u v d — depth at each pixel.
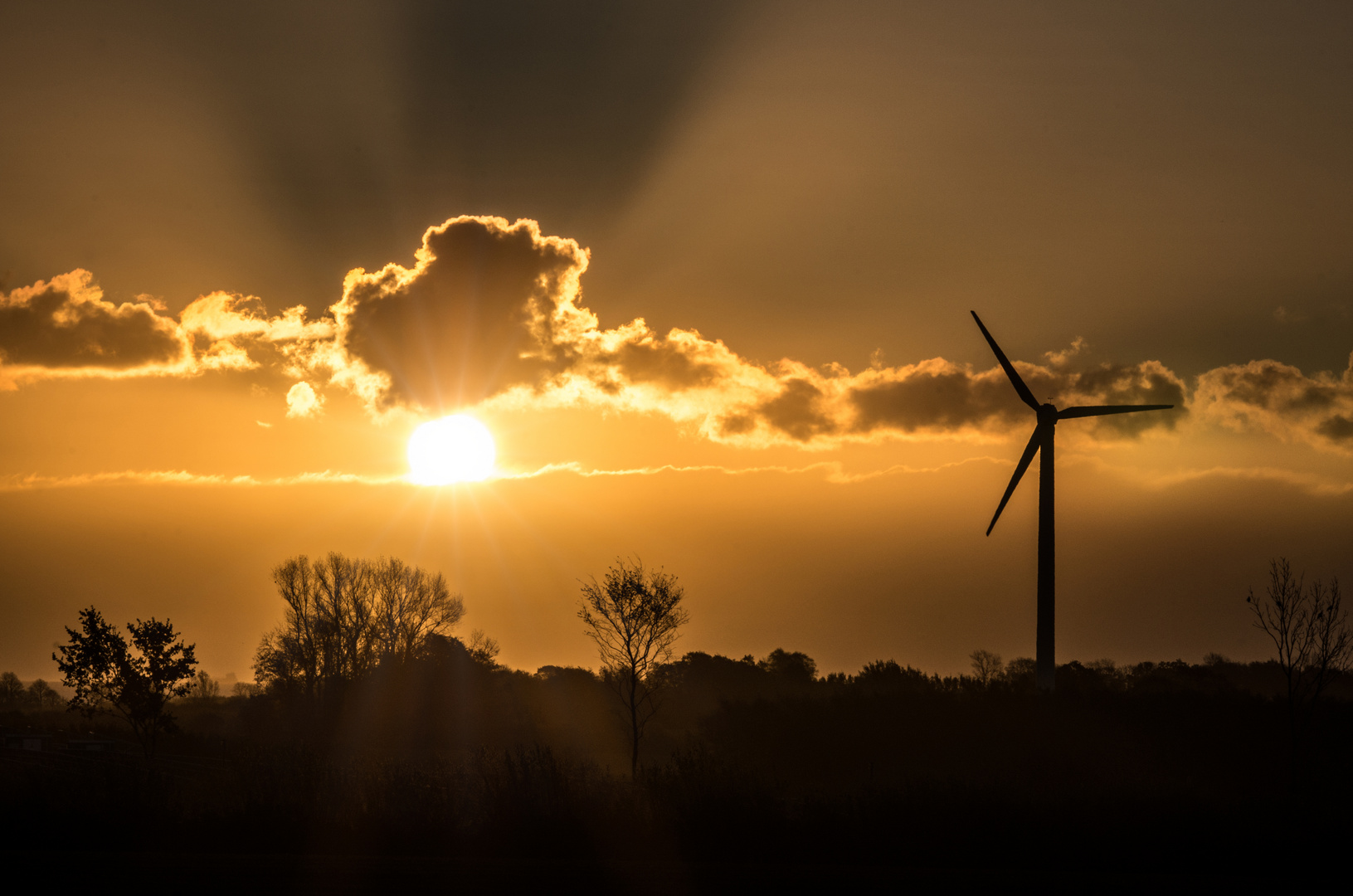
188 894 19.80
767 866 22.88
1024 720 48.09
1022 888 20.72
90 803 27.86
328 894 19.77
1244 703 47.12
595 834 25.23
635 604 51.06
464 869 22.44
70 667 49.44
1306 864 23.23
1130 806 26.81
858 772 43.88
